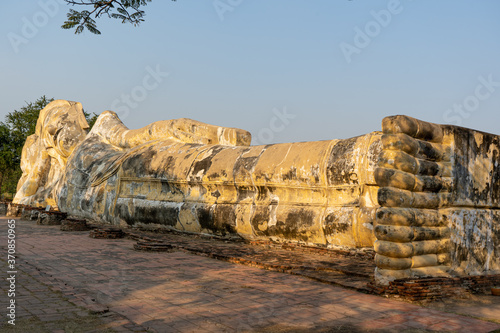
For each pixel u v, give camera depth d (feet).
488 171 32.09
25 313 19.62
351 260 34.96
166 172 52.65
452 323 20.18
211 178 47.83
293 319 20.22
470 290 27.02
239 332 18.25
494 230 31.71
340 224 36.83
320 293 25.38
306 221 39.34
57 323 18.47
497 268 31.48
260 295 24.53
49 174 85.81
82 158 69.31
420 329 19.19
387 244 26.04
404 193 26.76
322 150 39.99
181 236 50.44
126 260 34.68
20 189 87.04
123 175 58.49
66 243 43.60
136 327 18.49
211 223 46.80
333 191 39.04
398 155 26.99
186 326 18.86
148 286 26.05
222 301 23.06
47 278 26.68
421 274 27.02
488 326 19.90
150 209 53.31
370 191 36.19
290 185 41.57
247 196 45.55
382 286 25.30
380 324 19.76
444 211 29.17
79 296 22.82
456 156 29.96
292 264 32.50
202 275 29.71
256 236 43.70
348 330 18.85
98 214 62.34
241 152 47.34
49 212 63.46
